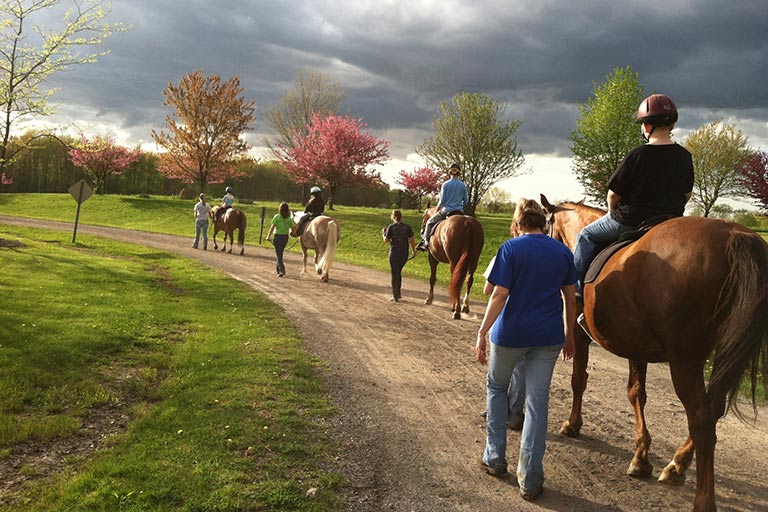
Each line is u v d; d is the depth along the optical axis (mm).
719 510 3627
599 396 6156
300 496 3592
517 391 5070
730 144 39406
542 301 3711
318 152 42812
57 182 58156
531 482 3688
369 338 8609
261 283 14023
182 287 13039
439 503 3672
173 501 3453
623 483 4020
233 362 6719
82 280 12156
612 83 32781
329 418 5121
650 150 3865
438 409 5570
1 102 18047
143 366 6598
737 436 5012
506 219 38938
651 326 3393
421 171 45312
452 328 9570
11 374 5664
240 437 4480
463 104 38531
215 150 45719
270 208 42188
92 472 3801
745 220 40688
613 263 3717
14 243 17500
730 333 2873
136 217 37312
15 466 3979
